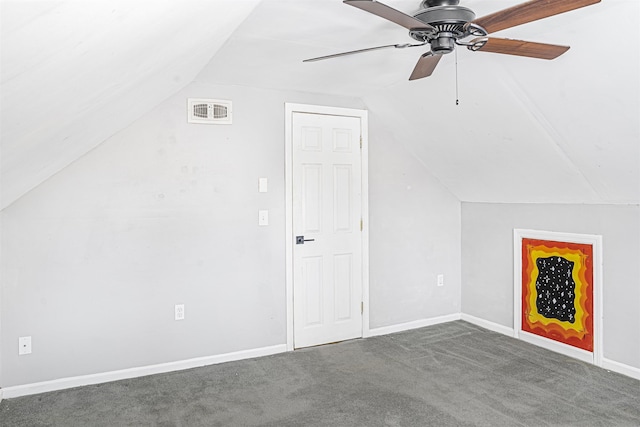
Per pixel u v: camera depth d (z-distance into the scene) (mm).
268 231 3598
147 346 3193
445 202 4480
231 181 3447
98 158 3025
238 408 2674
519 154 3379
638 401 2715
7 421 2512
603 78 2379
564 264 3520
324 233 3848
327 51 2775
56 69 1227
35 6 810
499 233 4121
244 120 3492
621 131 2596
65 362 2957
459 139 3674
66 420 2527
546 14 1717
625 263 3104
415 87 3416
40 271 2877
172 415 2588
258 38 2533
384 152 4137
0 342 2777
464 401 2744
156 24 1470
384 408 2662
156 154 3195
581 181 3199
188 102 3291
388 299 4180
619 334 3146
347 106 3938
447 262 4504
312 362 3430
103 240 3049
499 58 2686
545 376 3109
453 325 4387
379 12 1743
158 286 3221
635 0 1914
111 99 2115
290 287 3691
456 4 2053
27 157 1958
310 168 3777
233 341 3480
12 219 2795
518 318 3943
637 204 3031
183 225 3291
